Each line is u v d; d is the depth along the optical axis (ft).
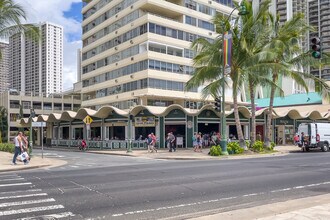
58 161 79.66
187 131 126.21
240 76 93.20
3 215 25.93
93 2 240.94
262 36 97.09
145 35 186.39
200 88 205.05
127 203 29.78
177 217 25.16
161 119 128.06
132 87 196.13
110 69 216.13
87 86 244.42
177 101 201.36
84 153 116.67
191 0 207.41
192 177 46.01
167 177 46.19
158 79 188.03
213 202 30.30
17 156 70.95
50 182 42.39
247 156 90.48
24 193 34.71
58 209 27.68
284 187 38.14
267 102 212.23
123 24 207.62
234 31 97.04
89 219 24.61
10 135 315.37
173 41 195.42
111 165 67.67
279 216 23.65
